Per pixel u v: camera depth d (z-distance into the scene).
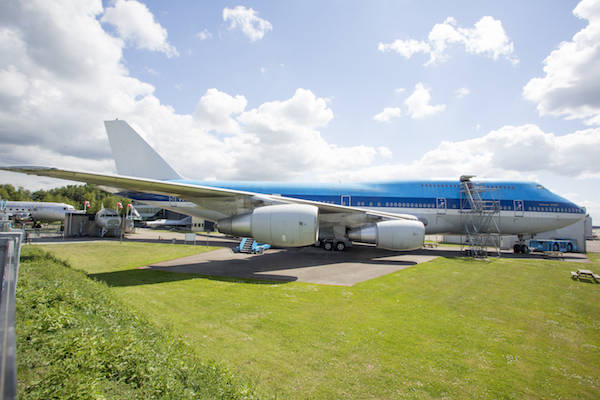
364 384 4.22
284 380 4.20
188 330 5.79
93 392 2.54
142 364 3.25
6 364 1.34
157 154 20.89
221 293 8.70
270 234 12.08
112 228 29.33
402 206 19.53
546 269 14.90
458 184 20.03
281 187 20.23
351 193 19.80
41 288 5.35
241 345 5.25
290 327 6.18
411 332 6.20
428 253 20.34
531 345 5.86
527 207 19.47
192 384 3.26
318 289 9.49
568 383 4.54
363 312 7.35
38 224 41.12
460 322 6.94
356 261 15.42
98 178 10.32
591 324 7.16
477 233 19.58
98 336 3.69
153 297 8.05
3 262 2.87
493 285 10.92
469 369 4.81
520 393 4.22
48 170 9.20
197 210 19.50
